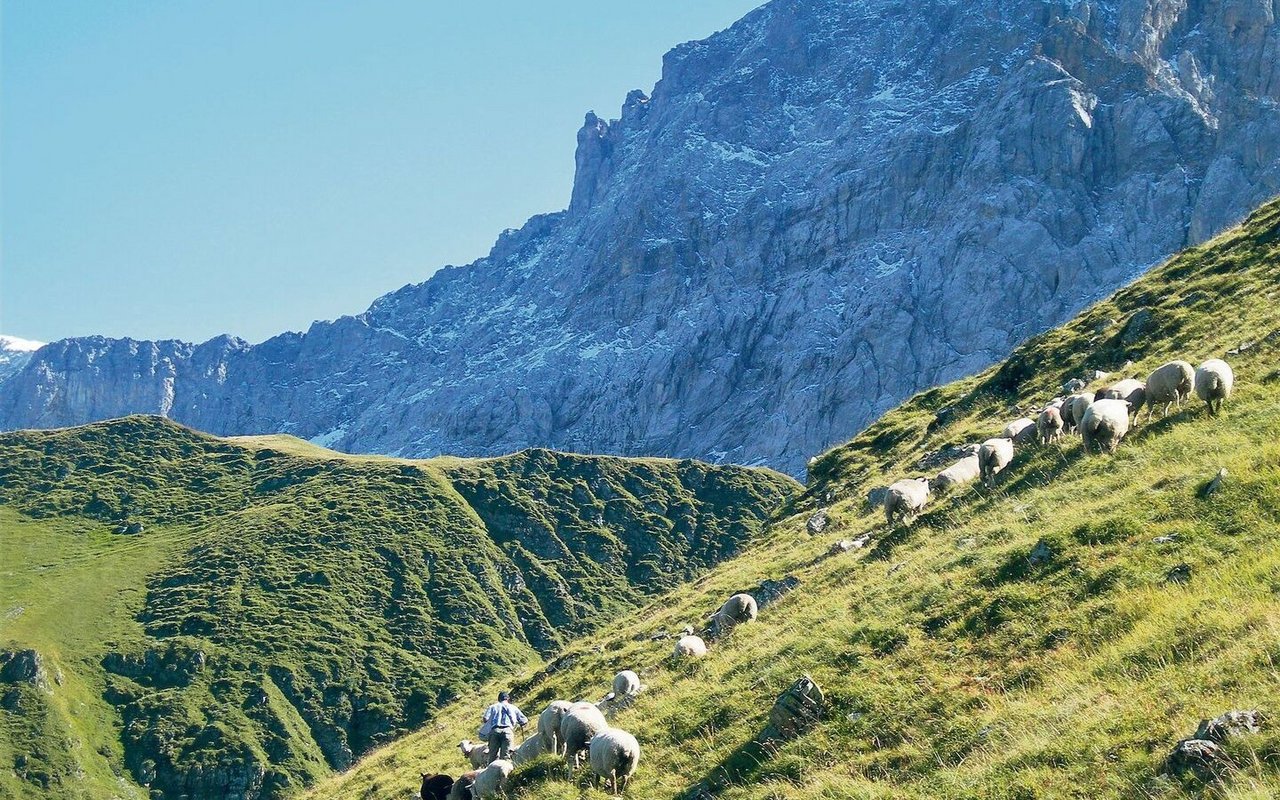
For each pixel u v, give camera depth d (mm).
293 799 46031
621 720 24844
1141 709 14711
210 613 143500
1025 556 21797
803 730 19156
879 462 49844
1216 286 42000
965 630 20234
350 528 175000
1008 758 15117
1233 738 12797
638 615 47688
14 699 116625
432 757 39594
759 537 51438
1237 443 23094
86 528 181375
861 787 16203
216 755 115438
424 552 172375
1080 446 28062
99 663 129625
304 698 129750
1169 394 27766
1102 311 48844
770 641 25453
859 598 25172
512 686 45094
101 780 109938
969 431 42594
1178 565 18562
